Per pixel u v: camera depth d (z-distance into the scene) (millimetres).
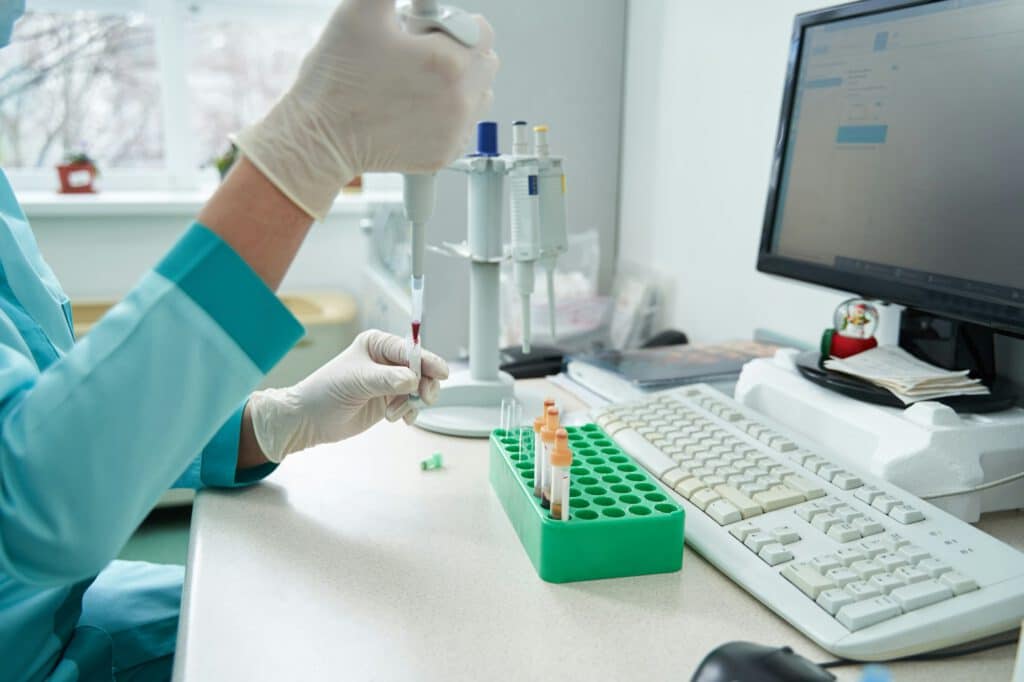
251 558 627
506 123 1514
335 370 789
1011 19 705
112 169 2498
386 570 611
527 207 902
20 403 533
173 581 937
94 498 513
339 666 494
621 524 596
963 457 704
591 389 1057
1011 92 707
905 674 491
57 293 852
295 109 551
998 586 531
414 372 747
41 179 2414
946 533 593
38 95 2377
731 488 688
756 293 1261
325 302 2320
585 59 1541
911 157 814
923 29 798
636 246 1596
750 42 1221
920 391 751
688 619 550
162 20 2383
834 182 923
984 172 734
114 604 887
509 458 711
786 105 994
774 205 1025
